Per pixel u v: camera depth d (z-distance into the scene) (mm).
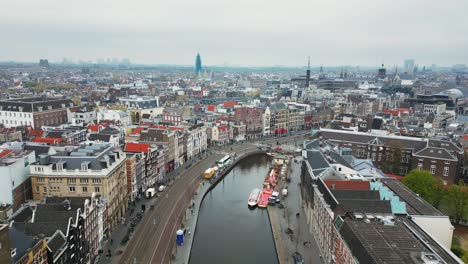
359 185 129750
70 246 99750
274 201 172625
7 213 118062
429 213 115125
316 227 134750
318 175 142000
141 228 140125
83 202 114438
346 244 95750
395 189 137750
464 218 148375
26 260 79625
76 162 137750
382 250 85000
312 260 120188
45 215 103000
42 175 134875
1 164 124875
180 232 128250
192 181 199750
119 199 149125
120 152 153375
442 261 79938
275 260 125562
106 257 118750
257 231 148250
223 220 158250
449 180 192625
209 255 128250
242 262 123625
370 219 104125
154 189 176250
